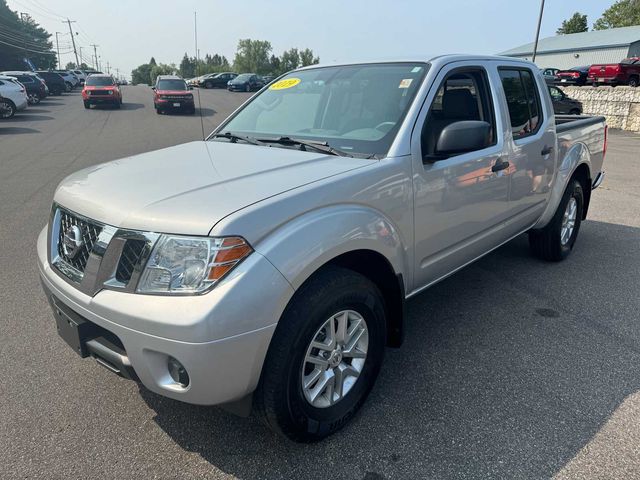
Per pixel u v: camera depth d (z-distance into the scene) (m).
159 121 21.06
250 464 2.43
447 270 3.43
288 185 2.37
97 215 2.31
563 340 3.58
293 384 2.29
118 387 3.01
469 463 2.42
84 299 2.25
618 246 5.68
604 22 70.94
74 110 25.83
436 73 3.20
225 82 46.47
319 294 2.30
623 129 19.44
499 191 3.67
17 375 3.12
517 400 2.90
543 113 4.30
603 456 2.46
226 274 2.04
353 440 2.58
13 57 74.25
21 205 7.38
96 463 2.42
